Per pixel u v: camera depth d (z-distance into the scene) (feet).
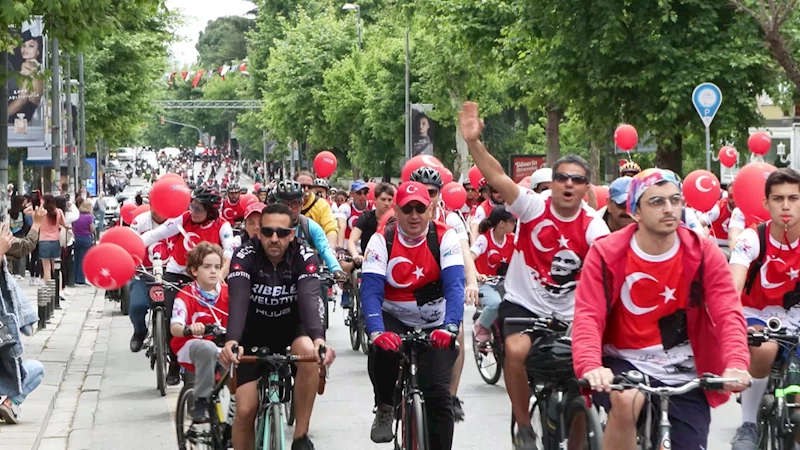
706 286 18.04
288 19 302.04
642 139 81.92
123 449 30.12
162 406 36.27
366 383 39.24
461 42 99.81
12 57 71.72
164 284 34.14
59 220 69.51
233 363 21.66
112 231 31.14
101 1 48.57
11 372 31.32
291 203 34.12
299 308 22.48
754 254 23.94
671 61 74.69
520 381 23.24
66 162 146.20
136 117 169.48
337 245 46.39
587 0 75.87
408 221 23.35
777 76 75.31
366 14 260.21
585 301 18.17
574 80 79.10
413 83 163.73
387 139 171.63
